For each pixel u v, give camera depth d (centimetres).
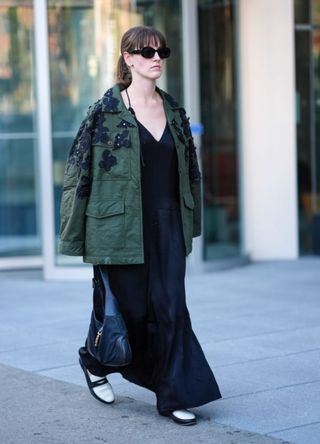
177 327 544
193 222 586
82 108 1159
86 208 546
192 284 1108
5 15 1270
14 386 659
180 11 1155
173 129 552
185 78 1157
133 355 566
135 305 552
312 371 681
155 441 527
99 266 551
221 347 765
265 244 1299
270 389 631
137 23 1145
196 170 578
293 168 1288
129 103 549
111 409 591
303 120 1305
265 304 969
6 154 1288
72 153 556
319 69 1312
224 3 1222
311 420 560
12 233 1295
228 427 548
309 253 1319
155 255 548
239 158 1261
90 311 955
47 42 1139
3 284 1154
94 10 1147
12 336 836
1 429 558
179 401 541
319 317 895
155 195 548
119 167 538
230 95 1239
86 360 586
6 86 1279
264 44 1272
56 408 599
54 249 1159
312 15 1298
